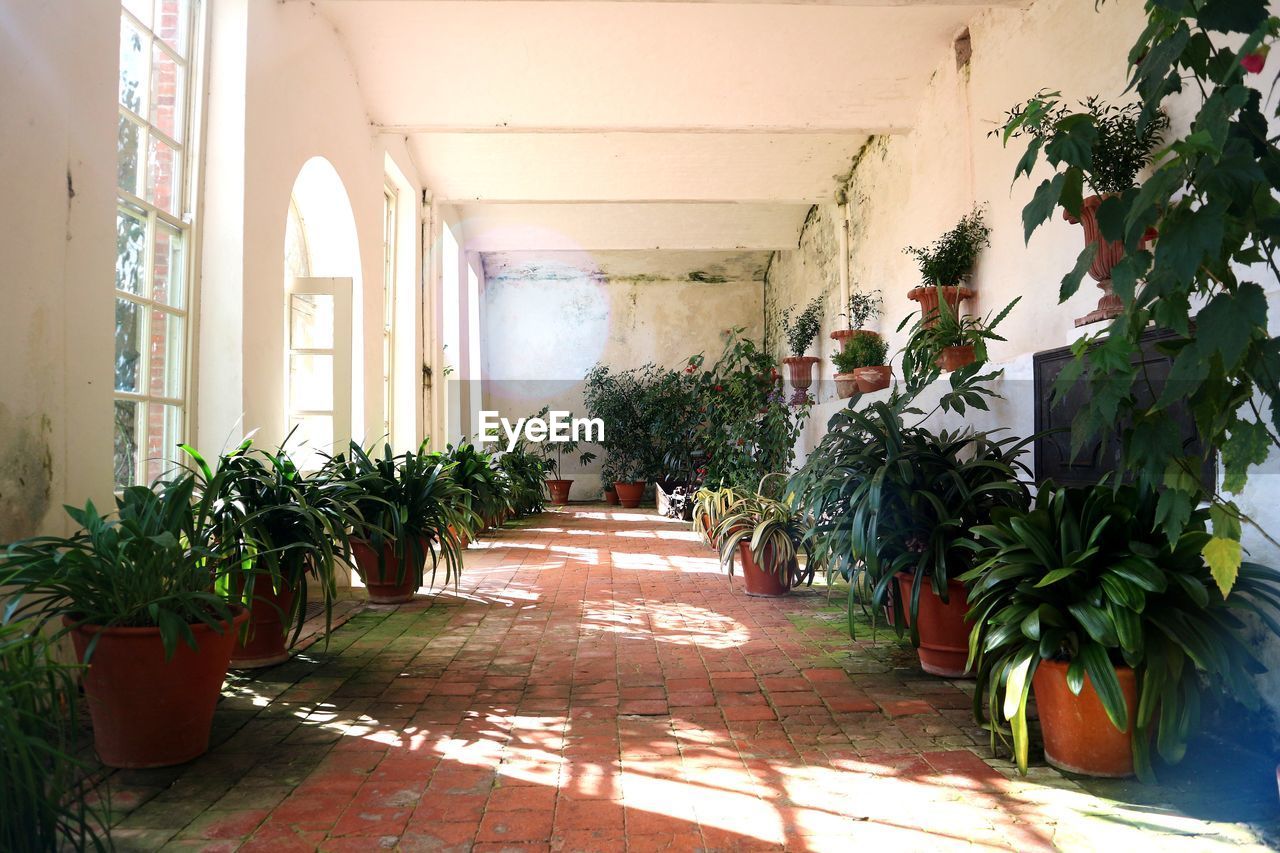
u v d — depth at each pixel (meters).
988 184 4.68
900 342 6.23
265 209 4.05
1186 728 2.13
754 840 1.90
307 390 4.97
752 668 3.36
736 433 7.98
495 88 5.75
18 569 2.13
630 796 2.14
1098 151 3.00
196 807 2.06
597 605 4.66
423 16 5.20
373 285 6.01
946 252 4.81
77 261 2.76
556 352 12.37
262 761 2.37
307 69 4.68
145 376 3.40
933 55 5.41
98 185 2.86
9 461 2.45
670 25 5.37
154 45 3.50
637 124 5.94
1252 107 1.63
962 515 3.23
